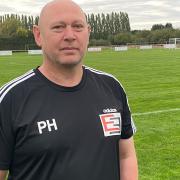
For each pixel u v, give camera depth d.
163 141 9.13
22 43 85.19
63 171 2.70
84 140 2.76
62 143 2.70
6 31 103.94
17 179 2.80
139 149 8.52
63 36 2.75
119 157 3.13
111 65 36.12
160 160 7.80
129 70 30.50
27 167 2.74
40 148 2.68
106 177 2.81
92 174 2.75
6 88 2.80
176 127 10.49
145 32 100.19
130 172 3.12
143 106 13.99
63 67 2.81
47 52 2.80
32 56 58.72
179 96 16.27
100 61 41.97
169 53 57.59
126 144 3.16
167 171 7.22
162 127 10.52
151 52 62.75
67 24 2.77
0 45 84.19
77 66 2.85
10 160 2.82
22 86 2.80
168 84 20.73
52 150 2.68
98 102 2.89
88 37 2.88
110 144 2.84
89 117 2.81
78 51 2.79
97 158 2.77
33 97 2.77
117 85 3.10
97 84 2.97
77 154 2.73
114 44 99.75
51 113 2.74
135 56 51.12
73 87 2.84
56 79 2.84
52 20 2.77
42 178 2.70
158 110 13.09
